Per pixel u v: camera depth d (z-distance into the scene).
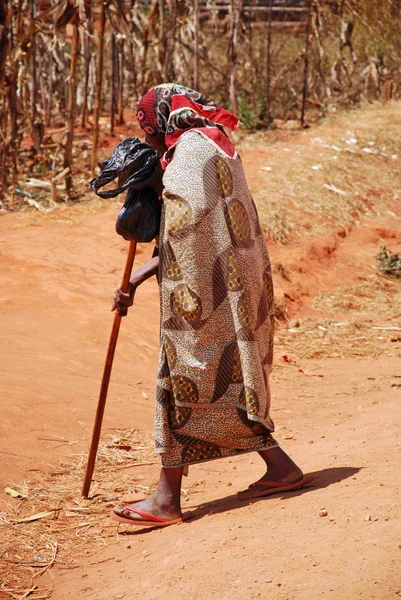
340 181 14.49
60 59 19.33
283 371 8.22
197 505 4.62
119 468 5.35
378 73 21.73
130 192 4.34
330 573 3.11
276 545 3.54
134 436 5.88
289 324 9.95
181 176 4.05
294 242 12.22
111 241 10.90
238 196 4.11
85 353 7.33
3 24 12.75
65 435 5.70
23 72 14.34
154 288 9.73
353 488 4.17
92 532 4.43
